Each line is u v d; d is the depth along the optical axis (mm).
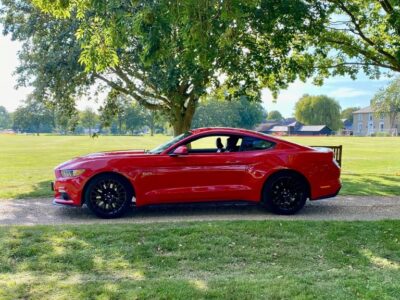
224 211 7863
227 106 98688
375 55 15141
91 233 5734
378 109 102312
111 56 6312
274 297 3730
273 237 5762
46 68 14078
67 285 4012
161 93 14719
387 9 13469
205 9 5266
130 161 7211
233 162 7402
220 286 3975
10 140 60469
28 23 14422
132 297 3713
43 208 8148
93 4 5691
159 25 5320
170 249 5266
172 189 7238
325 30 14414
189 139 7645
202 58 5773
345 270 4637
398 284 4066
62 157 26234
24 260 4848
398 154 29328
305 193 7645
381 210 8062
